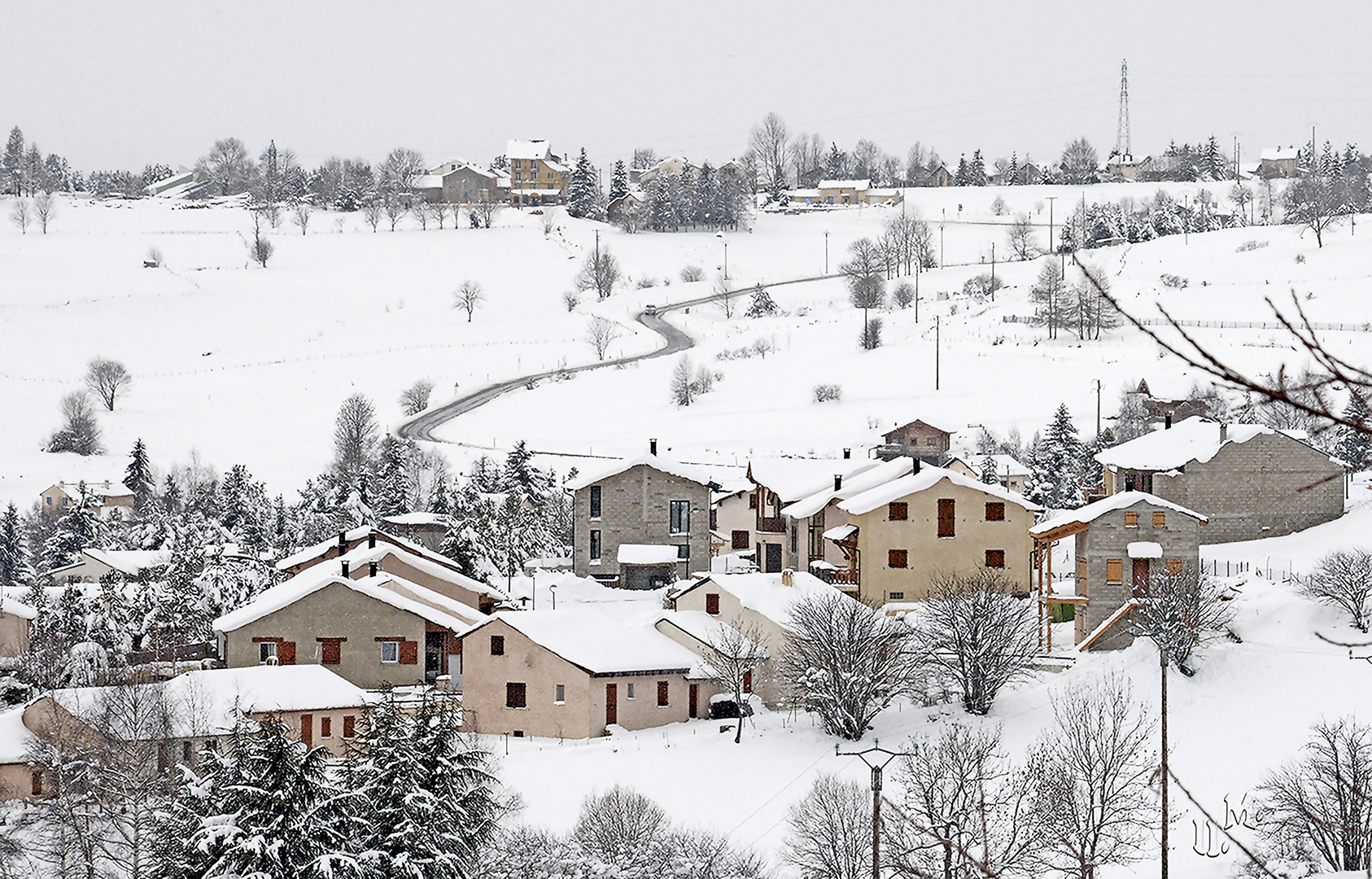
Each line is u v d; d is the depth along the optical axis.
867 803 52.59
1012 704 72.50
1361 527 90.88
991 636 72.19
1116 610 81.25
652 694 76.44
